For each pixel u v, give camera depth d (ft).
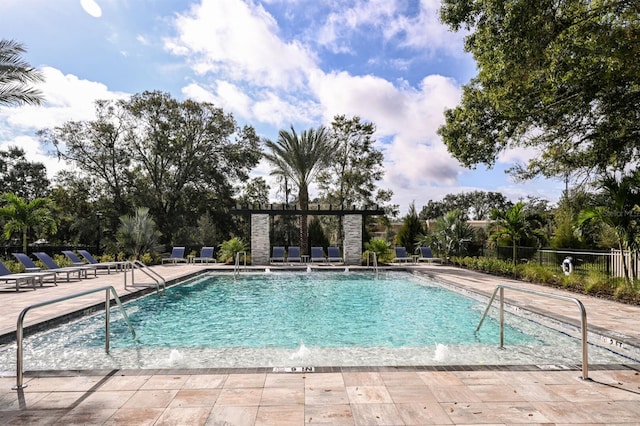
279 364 14.05
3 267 30.91
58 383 10.82
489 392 10.29
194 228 84.28
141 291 30.12
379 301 29.91
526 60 26.99
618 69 28.04
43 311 21.20
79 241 79.30
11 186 106.83
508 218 42.91
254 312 25.81
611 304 24.07
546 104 35.86
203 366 13.87
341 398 9.82
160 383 10.80
